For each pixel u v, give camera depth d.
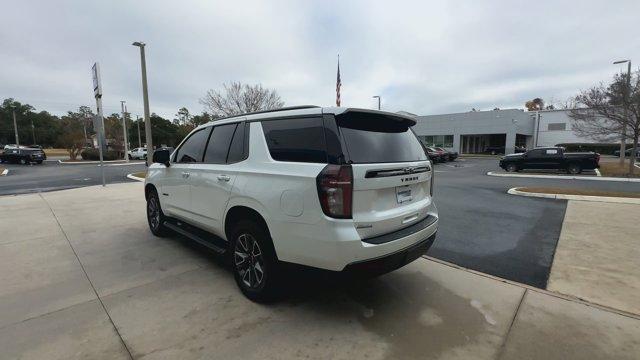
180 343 2.70
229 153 3.73
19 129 79.38
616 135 18.95
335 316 3.12
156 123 68.12
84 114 84.38
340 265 2.69
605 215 7.06
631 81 15.50
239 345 2.68
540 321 3.02
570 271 4.11
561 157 18.39
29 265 4.36
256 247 3.34
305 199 2.78
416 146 3.73
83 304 3.33
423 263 4.42
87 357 2.53
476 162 30.64
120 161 35.78
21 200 9.29
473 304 3.34
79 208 8.11
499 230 6.05
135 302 3.37
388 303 3.36
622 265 4.26
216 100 26.53
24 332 2.85
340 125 2.88
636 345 2.67
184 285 3.76
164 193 5.10
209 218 4.01
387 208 3.06
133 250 4.95
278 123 3.26
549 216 7.13
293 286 3.32
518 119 43.19
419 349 2.64
